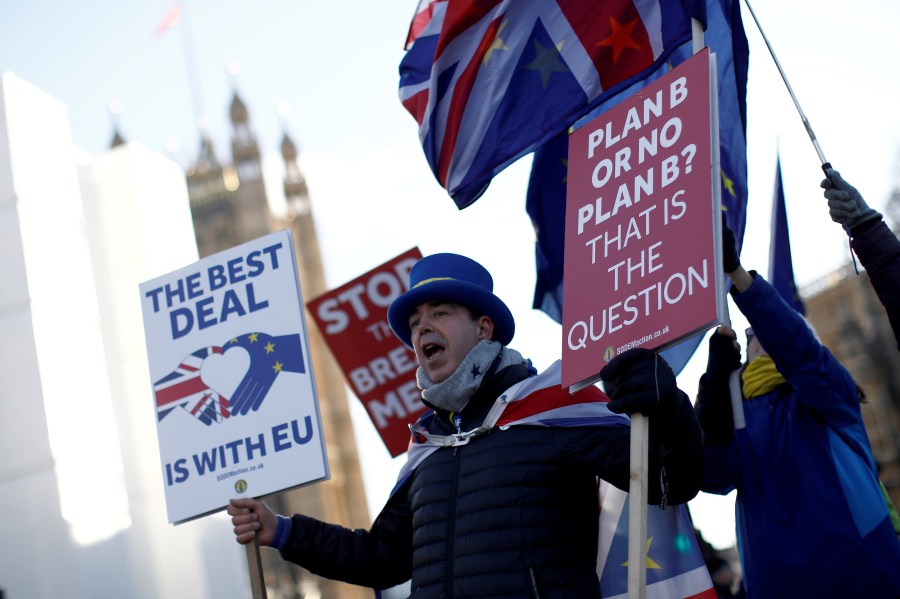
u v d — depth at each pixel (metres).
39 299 26.56
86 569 25.47
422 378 11.75
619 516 12.09
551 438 10.86
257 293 13.20
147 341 13.52
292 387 12.80
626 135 10.72
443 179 14.36
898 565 12.28
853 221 11.37
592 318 10.38
